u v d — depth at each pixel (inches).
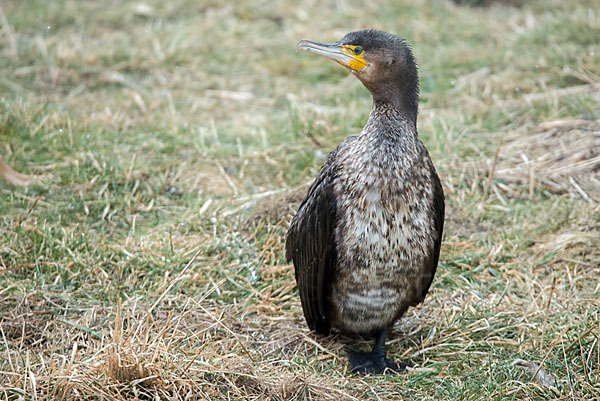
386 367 302.2
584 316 320.5
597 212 398.3
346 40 307.9
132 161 436.1
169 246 373.4
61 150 449.4
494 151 464.1
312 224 302.8
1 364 284.8
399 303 303.3
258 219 399.5
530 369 291.9
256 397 273.0
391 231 289.0
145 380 267.3
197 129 500.1
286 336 322.0
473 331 321.1
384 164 288.8
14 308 323.6
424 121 500.1
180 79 570.6
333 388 278.7
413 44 612.1
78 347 303.9
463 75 558.9
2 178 416.5
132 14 672.4
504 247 383.6
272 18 672.4
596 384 275.4
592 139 459.8
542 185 428.8
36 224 377.1
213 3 691.4
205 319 327.9
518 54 573.0
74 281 346.6
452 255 375.9
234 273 362.9
